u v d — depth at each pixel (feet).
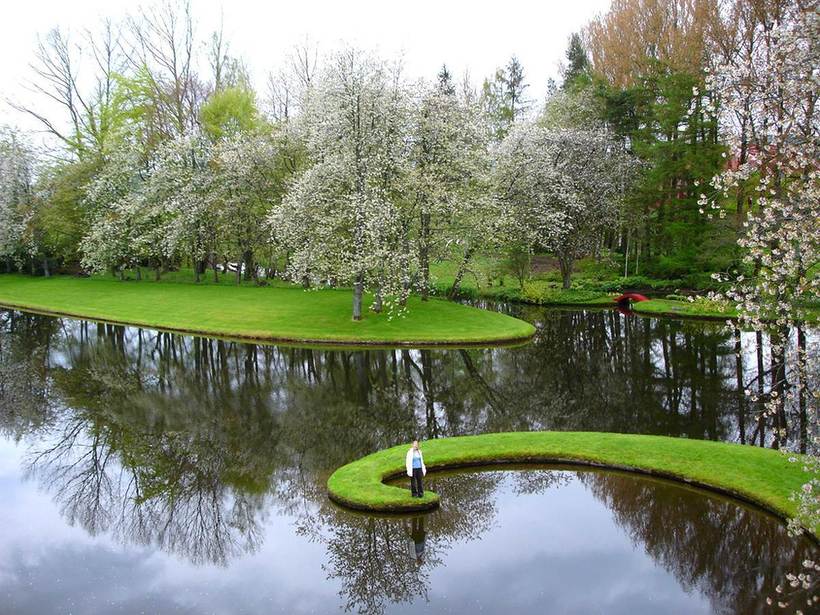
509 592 39.01
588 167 172.14
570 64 246.06
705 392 84.94
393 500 50.60
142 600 38.65
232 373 97.14
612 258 200.85
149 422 75.00
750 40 123.85
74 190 192.24
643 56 182.39
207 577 41.50
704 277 158.81
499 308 168.96
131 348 115.65
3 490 56.75
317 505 52.01
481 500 52.19
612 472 57.31
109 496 54.90
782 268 41.73
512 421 73.46
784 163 52.39
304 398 83.82
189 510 51.70
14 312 156.76
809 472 52.11
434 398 83.71
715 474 53.93
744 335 124.47
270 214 146.30
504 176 144.15
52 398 85.66
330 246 113.50
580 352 110.93
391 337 116.06
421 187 121.08
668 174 161.27
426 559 43.39
